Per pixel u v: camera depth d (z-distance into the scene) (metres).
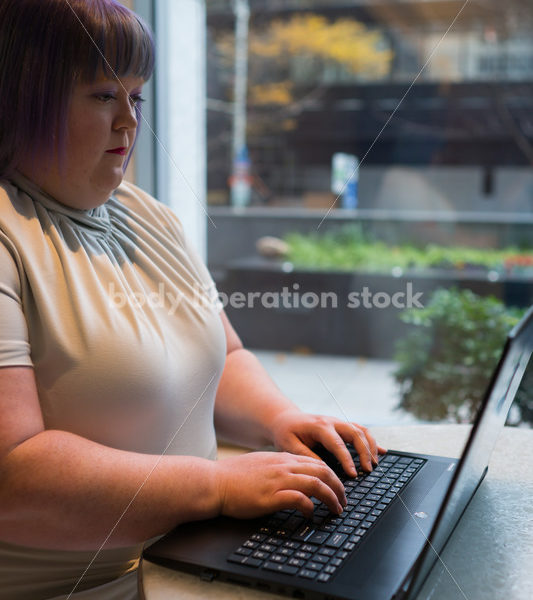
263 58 5.96
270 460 0.60
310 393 3.39
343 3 5.75
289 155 6.04
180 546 0.52
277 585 0.47
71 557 0.62
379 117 5.87
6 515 0.52
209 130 5.96
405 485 0.64
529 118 5.52
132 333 0.62
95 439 0.61
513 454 0.78
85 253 0.63
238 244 5.41
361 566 0.49
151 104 1.58
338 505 0.57
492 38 5.48
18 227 0.60
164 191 1.46
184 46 2.34
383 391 3.37
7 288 0.56
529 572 0.52
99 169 0.63
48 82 0.58
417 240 5.09
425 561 0.47
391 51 5.80
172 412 0.66
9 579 0.61
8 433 0.52
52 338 0.58
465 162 5.72
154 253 0.73
